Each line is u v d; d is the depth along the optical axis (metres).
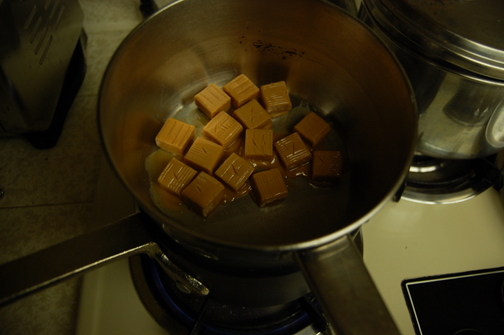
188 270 0.24
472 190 0.33
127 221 0.23
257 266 0.22
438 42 0.25
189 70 0.32
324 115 0.34
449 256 0.30
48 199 0.34
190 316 0.27
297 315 0.27
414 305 0.28
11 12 0.27
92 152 0.36
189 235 0.19
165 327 0.27
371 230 0.31
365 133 0.30
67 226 0.33
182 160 0.32
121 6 0.45
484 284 0.29
